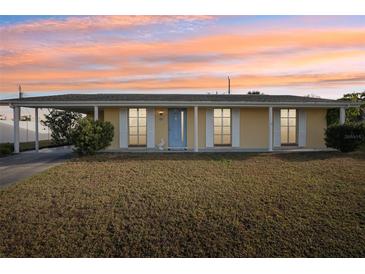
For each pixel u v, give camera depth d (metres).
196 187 7.95
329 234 5.46
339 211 6.37
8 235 5.31
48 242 5.11
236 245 5.15
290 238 5.34
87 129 12.97
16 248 4.95
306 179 8.70
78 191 7.59
